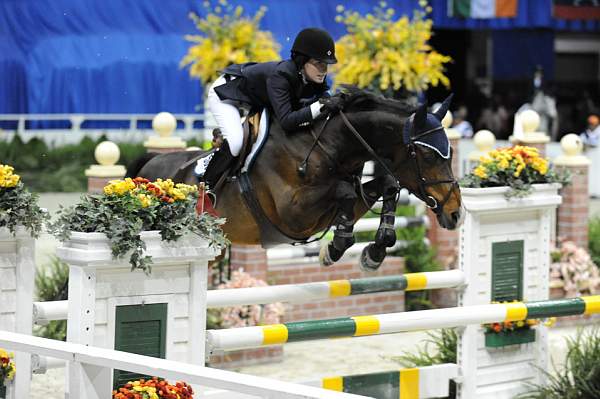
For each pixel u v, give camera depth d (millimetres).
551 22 34125
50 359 8766
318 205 9773
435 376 10555
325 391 5695
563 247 15258
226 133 10180
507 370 11148
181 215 7969
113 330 7852
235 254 13555
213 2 30438
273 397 5797
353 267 15000
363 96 9734
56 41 30000
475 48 39375
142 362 6426
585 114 38531
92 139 30047
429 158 9398
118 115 30156
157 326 8062
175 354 8133
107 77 30328
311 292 9883
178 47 30859
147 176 11492
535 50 38844
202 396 8922
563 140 15859
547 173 11227
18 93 30156
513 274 11188
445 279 10750
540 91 34719
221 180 10281
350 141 9727
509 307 10172
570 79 40938
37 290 13750
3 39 30047
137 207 7762
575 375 10875
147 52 30578
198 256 8031
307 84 10023
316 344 14031
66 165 29141
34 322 8945
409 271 15578
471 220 10820
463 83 39531
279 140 9945
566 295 15055
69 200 25688
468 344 10734
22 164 28891
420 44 19938
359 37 19750
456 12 32906
